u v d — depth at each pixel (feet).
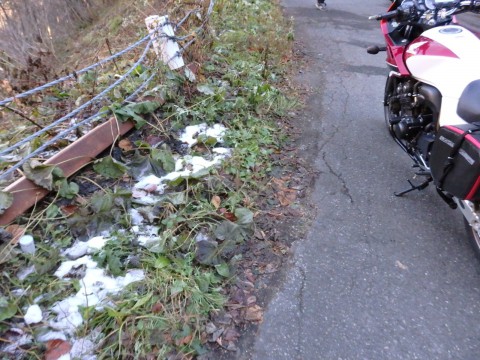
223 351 7.15
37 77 14.62
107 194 9.39
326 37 25.02
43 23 35.32
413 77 11.02
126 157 11.25
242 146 12.44
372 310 8.03
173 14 18.69
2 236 8.13
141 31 22.49
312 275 8.75
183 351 6.97
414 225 10.20
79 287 7.64
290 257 9.16
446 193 9.05
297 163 12.50
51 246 8.45
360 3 33.73
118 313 7.04
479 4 11.41
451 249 9.50
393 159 12.89
